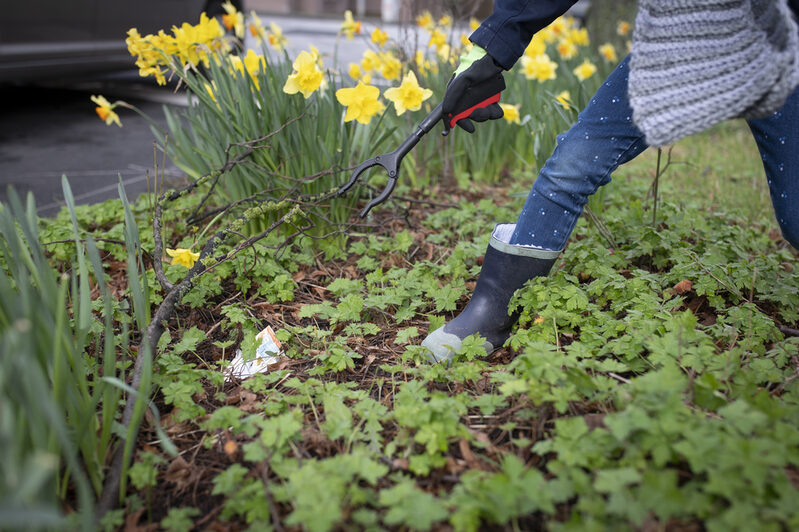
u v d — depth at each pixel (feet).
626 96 6.04
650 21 4.91
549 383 5.23
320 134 9.29
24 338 3.47
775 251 9.92
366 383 6.40
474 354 6.18
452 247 9.71
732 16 4.74
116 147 15.61
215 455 5.34
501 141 12.69
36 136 16.48
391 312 7.81
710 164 14.88
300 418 5.33
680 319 6.13
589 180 6.36
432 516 4.11
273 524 4.43
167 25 20.97
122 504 4.76
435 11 14.74
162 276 7.38
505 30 6.07
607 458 4.65
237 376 6.55
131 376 6.04
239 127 8.87
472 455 5.04
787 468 4.73
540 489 4.32
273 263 8.36
